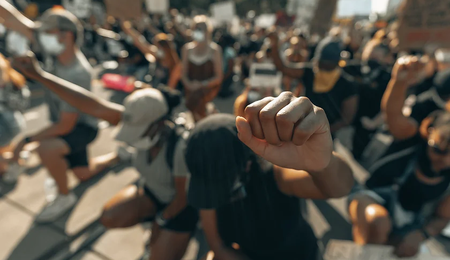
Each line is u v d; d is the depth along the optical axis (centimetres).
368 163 285
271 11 1831
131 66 589
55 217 216
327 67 188
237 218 99
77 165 241
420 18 168
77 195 245
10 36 172
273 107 49
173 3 1864
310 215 222
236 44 597
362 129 270
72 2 495
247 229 101
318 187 83
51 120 218
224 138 85
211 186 88
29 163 292
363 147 280
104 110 145
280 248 104
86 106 144
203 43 282
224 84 480
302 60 334
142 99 136
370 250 67
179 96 152
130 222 163
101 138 354
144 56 478
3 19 167
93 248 195
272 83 202
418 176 154
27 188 254
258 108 50
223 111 441
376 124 262
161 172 150
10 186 256
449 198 150
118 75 570
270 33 216
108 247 196
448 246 162
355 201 172
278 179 96
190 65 282
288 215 101
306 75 200
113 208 160
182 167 134
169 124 146
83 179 255
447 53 238
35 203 236
